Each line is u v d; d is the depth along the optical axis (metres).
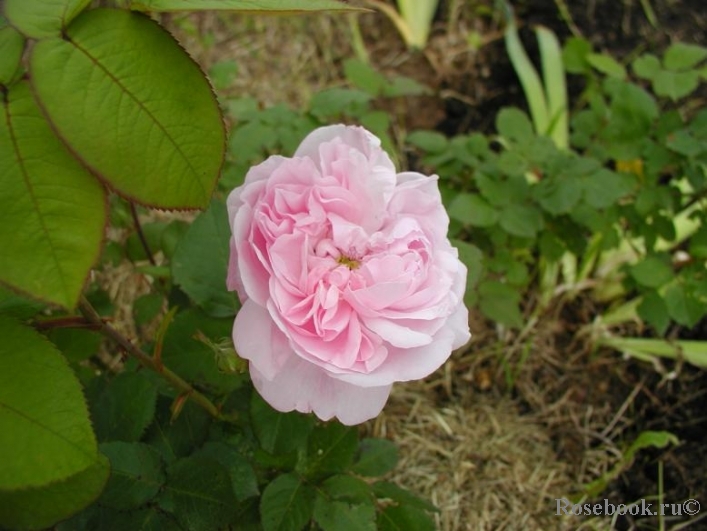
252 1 0.19
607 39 0.65
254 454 0.32
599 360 0.53
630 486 0.48
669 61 0.49
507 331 0.53
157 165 0.19
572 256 0.55
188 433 0.32
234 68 0.48
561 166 0.45
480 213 0.44
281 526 0.30
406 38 0.66
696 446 0.49
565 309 0.55
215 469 0.29
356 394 0.25
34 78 0.18
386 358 0.25
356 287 0.25
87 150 0.18
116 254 0.40
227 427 0.33
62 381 0.20
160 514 0.28
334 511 0.30
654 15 0.66
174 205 0.19
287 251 0.24
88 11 0.19
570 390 0.52
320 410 0.25
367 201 0.25
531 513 0.46
